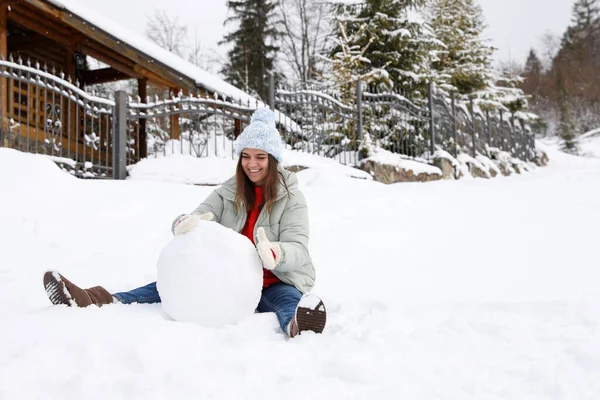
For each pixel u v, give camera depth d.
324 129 11.73
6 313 2.53
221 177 8.92
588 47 62.25
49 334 1.93
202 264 2.20
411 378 1.70
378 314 2.51
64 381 1.62
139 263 4.03
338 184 8.40
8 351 1.81
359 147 11.46
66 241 4.67
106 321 2.09
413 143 13.55
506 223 5.11
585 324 2.28
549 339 2.10
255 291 2.29
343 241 4.70
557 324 2.30
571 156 25.02
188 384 1.58
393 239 4.72
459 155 14.93
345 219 5.77
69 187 6.15
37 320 2.10
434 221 5.45
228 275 2.21
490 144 17.91
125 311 2.27
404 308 2.61
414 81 14.87
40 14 11.50
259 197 2.72
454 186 9.02
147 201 6.04
